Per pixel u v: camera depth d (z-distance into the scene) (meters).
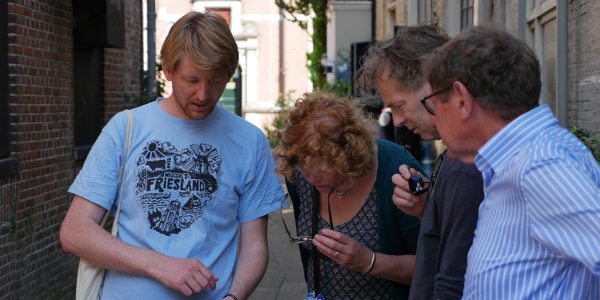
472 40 2.01
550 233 1.84
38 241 6.49
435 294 2.38
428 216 2.53
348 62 21.66
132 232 2.95
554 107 7.66
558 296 1.89
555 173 1.84
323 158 2.78
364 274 3.04
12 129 6.07
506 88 1.96
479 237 2.03
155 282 2.90
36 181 6.46
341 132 2.77
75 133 7.90
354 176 2.84
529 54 2.00
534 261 1.90
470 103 2.00
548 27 7.79
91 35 7.63
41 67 6.60
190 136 3.01
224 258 3.05
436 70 2.05
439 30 2.69
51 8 6.84
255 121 28.56
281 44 28.70
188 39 2.83
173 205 2.95
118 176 2.98
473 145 2.05
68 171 7.27
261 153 3.15
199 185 2.98
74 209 2.96
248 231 3.13
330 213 3.06
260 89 28.78
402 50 2.60
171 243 2.93
